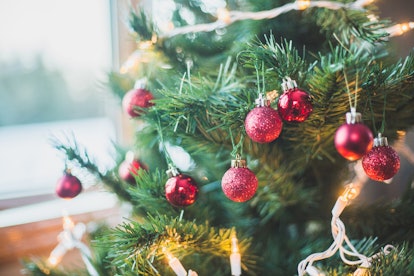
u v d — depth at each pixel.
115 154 0.67
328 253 0.46
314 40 0.56
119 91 0.66
